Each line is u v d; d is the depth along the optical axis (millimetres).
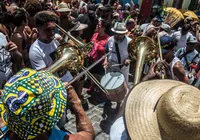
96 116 4613
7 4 7332
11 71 3152
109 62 4582
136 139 1353
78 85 4582
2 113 1295
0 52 3006
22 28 3896
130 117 1421
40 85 1190
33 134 1178
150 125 1365
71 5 9555
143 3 11023
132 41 3596
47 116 1180
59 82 1321
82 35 6430
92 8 6512
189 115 1200
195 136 1214
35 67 3035
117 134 1627
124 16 9289
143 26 7707
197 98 1275
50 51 3053
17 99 1139
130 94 1501
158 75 2631
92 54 5062
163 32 6223
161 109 1298
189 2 17125
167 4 16281
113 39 4496
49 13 2965
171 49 3078
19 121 1155
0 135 1360
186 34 6359
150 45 3439
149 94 1486
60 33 5113
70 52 2795
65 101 1271
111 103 4992
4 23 3855
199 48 6777
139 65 3152
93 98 5176
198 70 4348
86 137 1450
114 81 3949
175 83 1573
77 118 1535
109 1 12039
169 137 1281
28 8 4461
